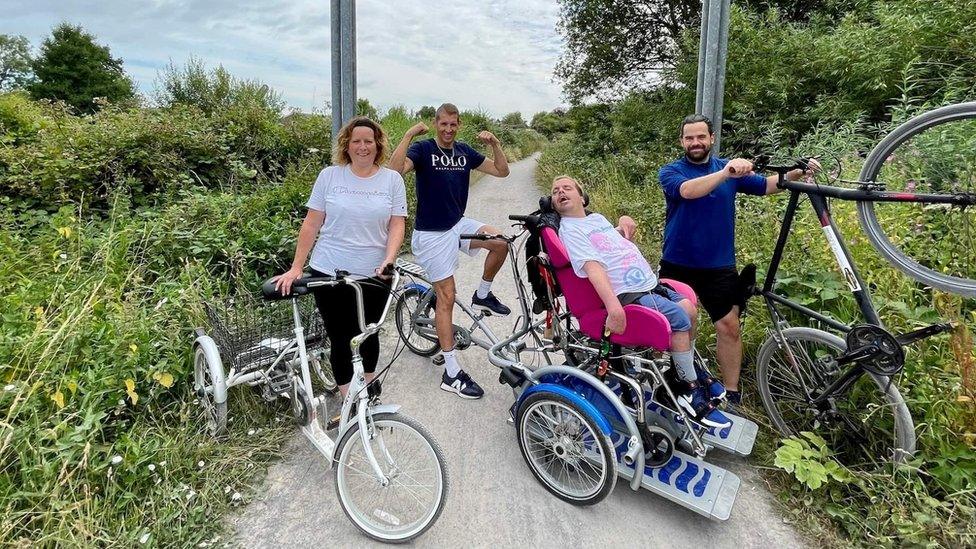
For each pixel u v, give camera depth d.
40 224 4.86
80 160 5.57
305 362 2.71
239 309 3.19
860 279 2.49
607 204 7.20
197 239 4.61
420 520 2.27
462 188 3.54
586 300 2.67
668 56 12.39
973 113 2.09
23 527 2.04
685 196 2.82
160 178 6.05
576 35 13.55
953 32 4.79
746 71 6.82
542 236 2.71
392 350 4.16
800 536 2.34
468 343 3.66
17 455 2.30
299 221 5.75
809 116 6.05
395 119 12.44
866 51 5.36
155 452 2.54
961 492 2.14
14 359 2.69
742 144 6.77
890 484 2.33
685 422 2.55
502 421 3.22
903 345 2.37
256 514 2.47
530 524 2.42
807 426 2.89
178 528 2.29
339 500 2.37
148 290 3.87
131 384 2.65
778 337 2.85
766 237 3.77
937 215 2.85
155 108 8.37
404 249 6.66
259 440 2.93
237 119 8.04
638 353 2.64
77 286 3.46
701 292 3.03
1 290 3.45
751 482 2.70
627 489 2.66
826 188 2.55
